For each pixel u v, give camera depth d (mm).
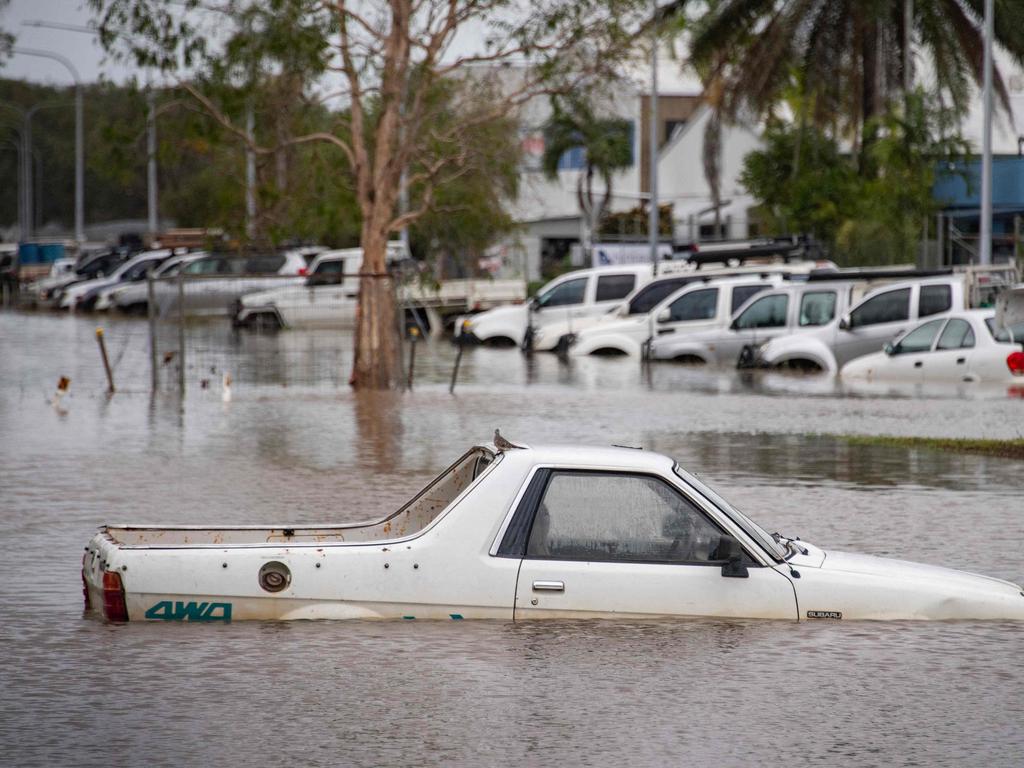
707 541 17625
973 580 18734
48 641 17688
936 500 30359
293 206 60969
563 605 17375
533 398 53125
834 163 100188
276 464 35562
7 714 14969
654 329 70438
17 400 52625
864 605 17844
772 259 76625
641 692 15617
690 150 127188
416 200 82312
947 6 97562
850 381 58000
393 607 17469
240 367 59844
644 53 58312
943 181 102000
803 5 95750
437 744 14055
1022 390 53688
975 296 60906
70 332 90125
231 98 55125
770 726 14625
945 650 17094
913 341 56906
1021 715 15047
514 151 76250
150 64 54594
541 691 15602
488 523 17531
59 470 34438
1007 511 28969
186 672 16172
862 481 33062
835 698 15484
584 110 59406
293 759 13641
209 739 14203
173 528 19000
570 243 136375
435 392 55844
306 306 70750
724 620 17516
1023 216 100000
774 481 33031
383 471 34312
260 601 17484
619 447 18578
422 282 61062
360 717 14812
